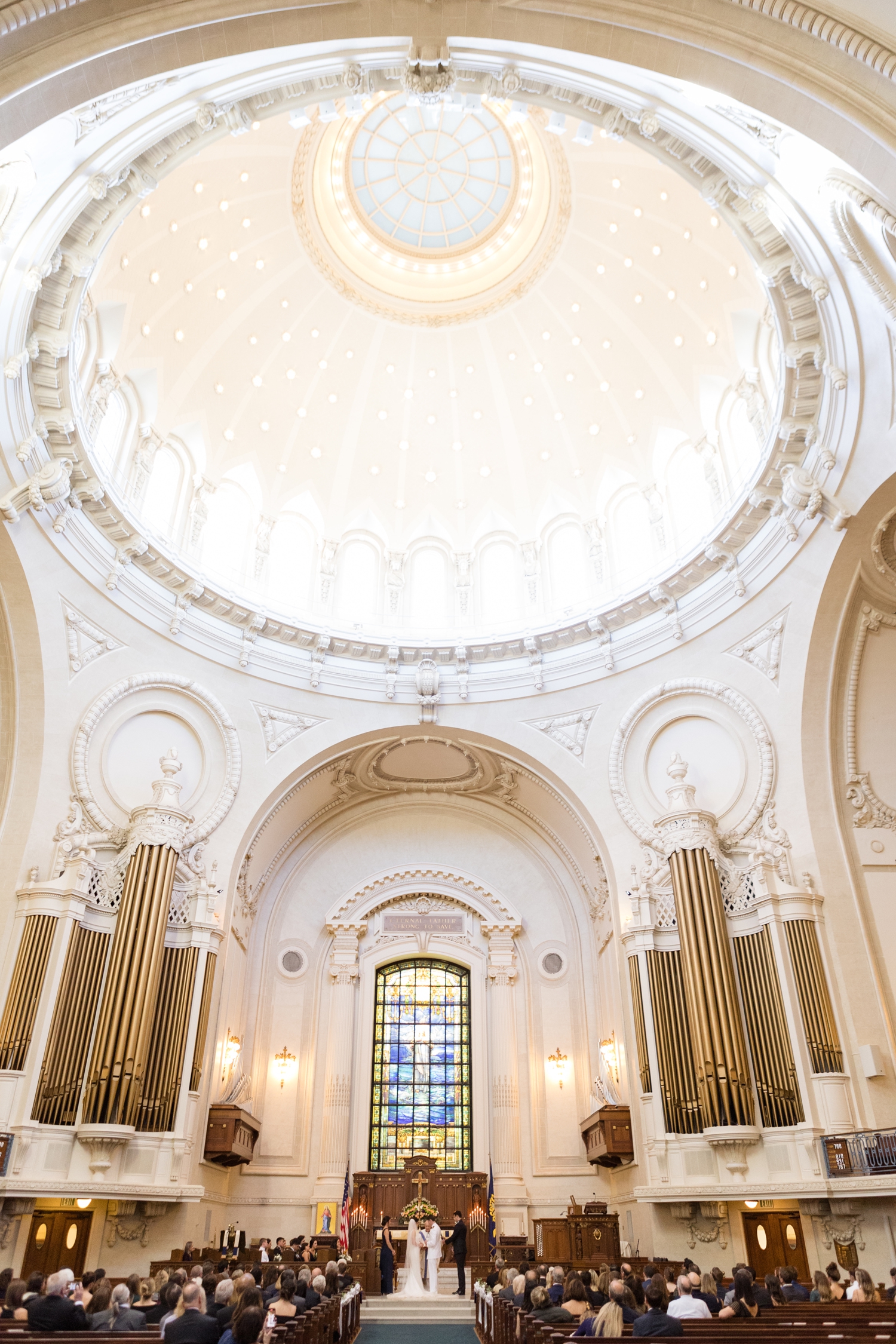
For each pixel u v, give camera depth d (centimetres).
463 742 1919
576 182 1800
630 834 1741
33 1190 1272
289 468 2017
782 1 726
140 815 1562
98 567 1573
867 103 744
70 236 1217
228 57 798
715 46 772
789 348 1329
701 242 1647
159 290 1683
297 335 1948
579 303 1917
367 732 1877
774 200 1127
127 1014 1420
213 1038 1581
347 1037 1928
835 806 1533
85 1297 806
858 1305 793
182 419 1822
